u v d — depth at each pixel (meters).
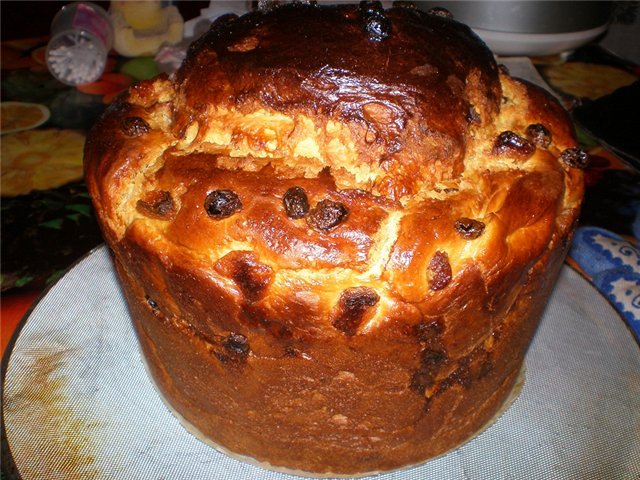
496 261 0.21
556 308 0.33
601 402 0.28
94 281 0.33
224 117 0.22
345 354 0.21
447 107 0.22
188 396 0.26
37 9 0.63
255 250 0.20
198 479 0.25
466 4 0.54
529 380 0.29
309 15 0.23
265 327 0.21
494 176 0.22
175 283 0.22
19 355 0.29
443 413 0.25
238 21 0.24
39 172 0.43
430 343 0.22
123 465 0.25
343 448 0.25
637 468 0.25
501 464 0.26
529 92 0.26
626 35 0.68
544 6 0.53
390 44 0.22
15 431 0.26
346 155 0.21
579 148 0.25
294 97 0.21
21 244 0.37
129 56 0.55
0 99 0.49
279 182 0.21
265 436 0.25
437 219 0.20
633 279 0.35
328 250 0.20
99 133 0.25
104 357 0.29
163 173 0.22
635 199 0.42
